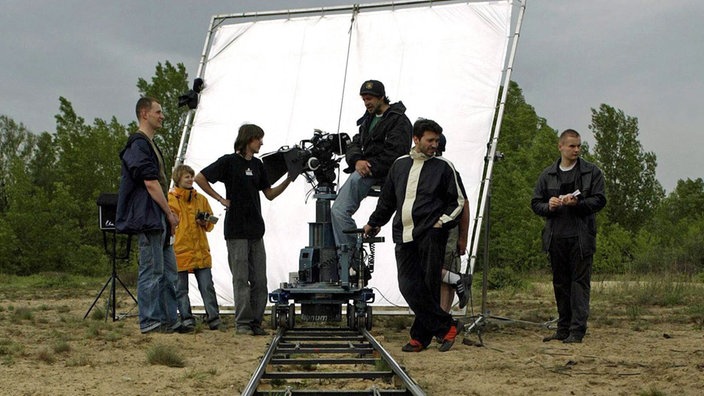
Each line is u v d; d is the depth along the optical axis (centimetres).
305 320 892
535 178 3559
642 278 2086
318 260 918
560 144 875
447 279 873
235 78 1249
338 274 913
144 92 3425
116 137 3522
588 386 585
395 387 565
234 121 1226
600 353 762
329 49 1221
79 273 3153
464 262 1037
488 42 1138
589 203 842
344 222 874
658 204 4969
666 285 1645
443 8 1189
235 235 932
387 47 1187
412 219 752
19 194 3359
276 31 1262
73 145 3512
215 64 1269
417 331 775
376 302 1101
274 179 977
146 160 902
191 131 1244
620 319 1128
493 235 3381
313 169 923
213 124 1234
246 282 933
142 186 914
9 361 689
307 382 596
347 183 882
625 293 1638
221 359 721
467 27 1159
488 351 780
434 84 1138
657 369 658
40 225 3291
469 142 1094
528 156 3647
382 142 872
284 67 1233
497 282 1998
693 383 594
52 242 3281
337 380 604
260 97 1227
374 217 786
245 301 928
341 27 1230
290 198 1186
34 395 546
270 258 1166
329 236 922
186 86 3425
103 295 1719
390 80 1162
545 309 1346
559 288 871
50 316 1166
